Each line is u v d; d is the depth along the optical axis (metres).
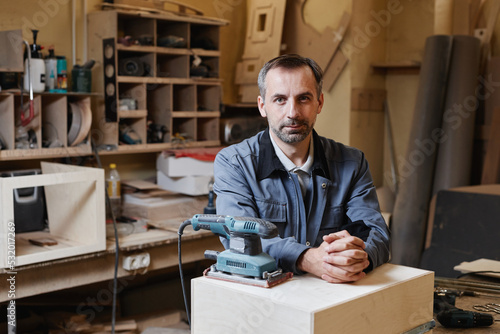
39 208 2.74
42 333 2.84
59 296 3.09
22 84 2.63
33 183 2.26
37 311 3.01
